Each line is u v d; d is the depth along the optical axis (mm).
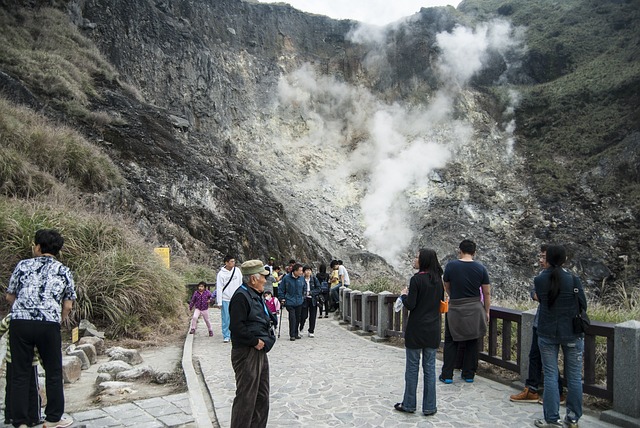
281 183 41344
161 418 5777
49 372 5281
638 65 49125
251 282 5172
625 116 46344
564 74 55031
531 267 37906
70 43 33375
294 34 52344
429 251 6305
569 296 5535
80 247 11602
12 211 11500
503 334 7844
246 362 4977
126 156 26594
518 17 61594
